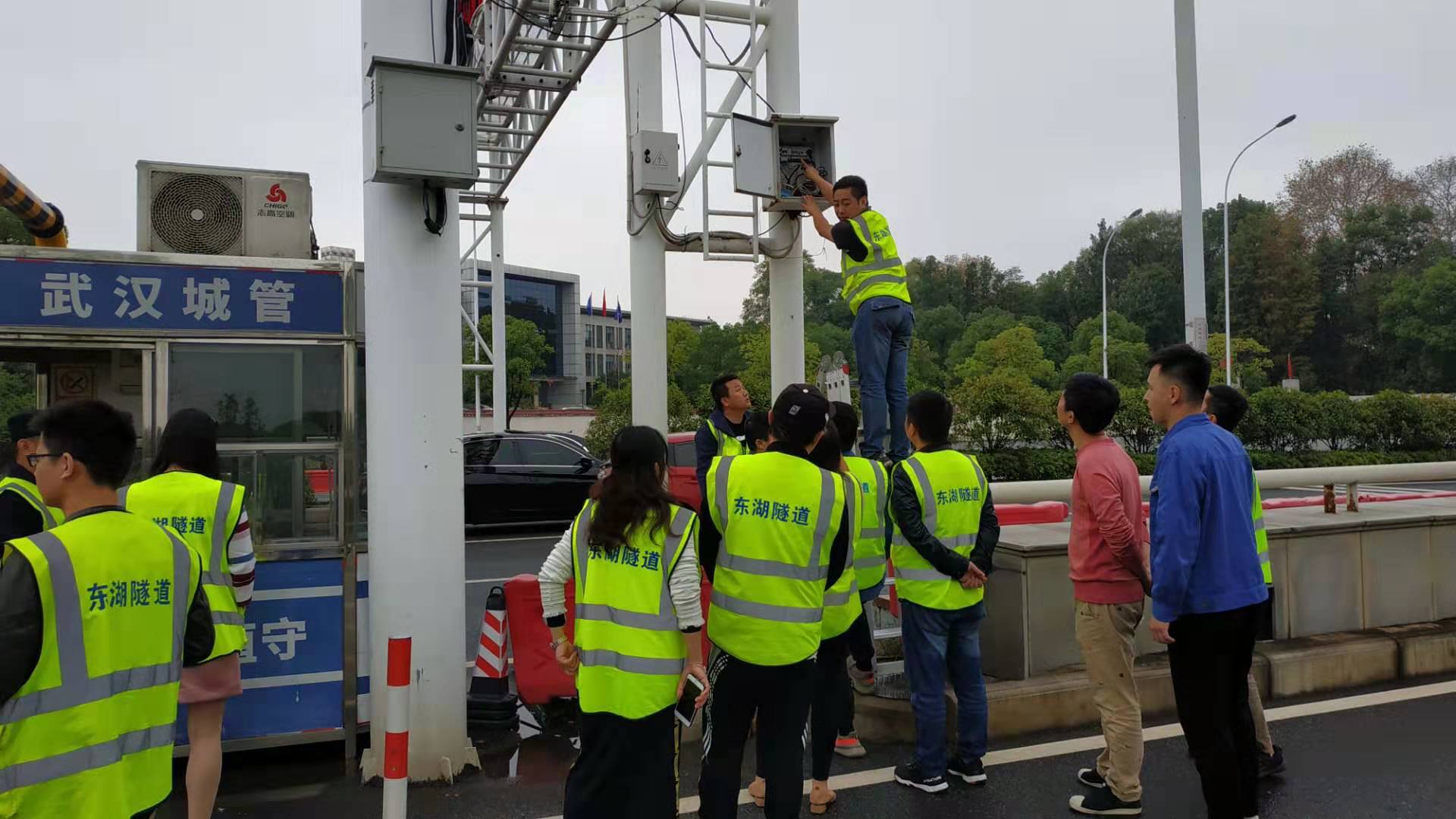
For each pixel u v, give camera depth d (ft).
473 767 14.25
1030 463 74.59
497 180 39.91
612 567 9.63
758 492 10.33
